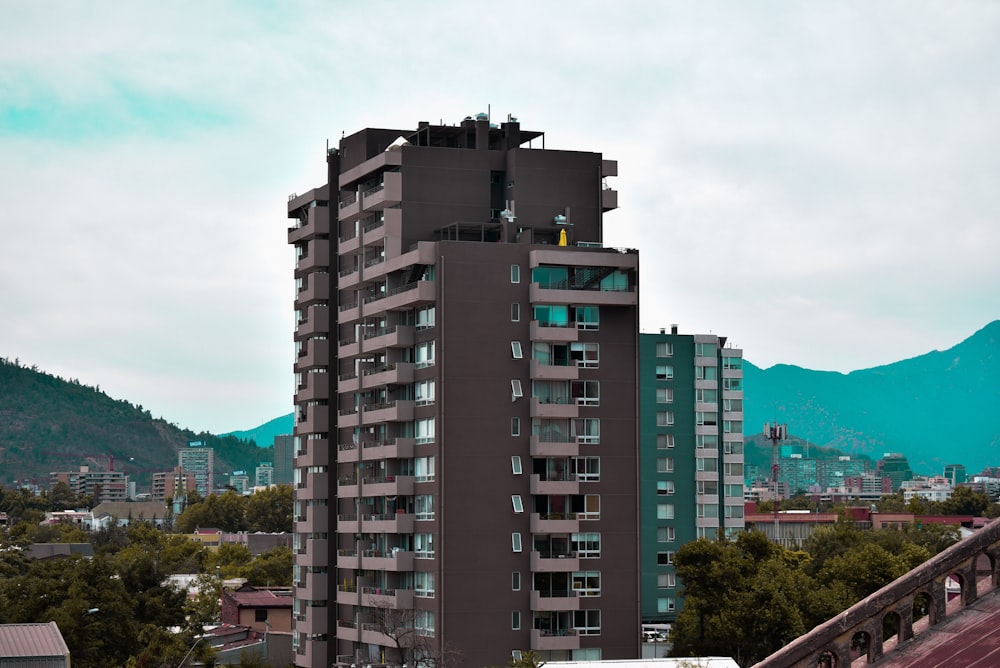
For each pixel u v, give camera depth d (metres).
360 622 147.00
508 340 140.12
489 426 138.88
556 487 138.88
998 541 42.12
